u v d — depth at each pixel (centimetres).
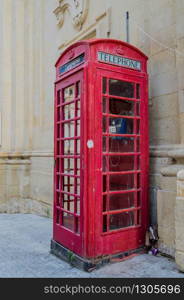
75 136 352
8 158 761
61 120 386
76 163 353
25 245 436
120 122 353
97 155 323
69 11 607
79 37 567
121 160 355
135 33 432
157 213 363
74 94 352
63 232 367
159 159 375
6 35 780
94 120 321
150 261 335
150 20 403
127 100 354
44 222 604
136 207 358
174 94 362
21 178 741
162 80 382
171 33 368
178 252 306
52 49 668
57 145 398
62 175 381
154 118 395
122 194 354
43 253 395
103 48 331
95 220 321
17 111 759
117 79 339
